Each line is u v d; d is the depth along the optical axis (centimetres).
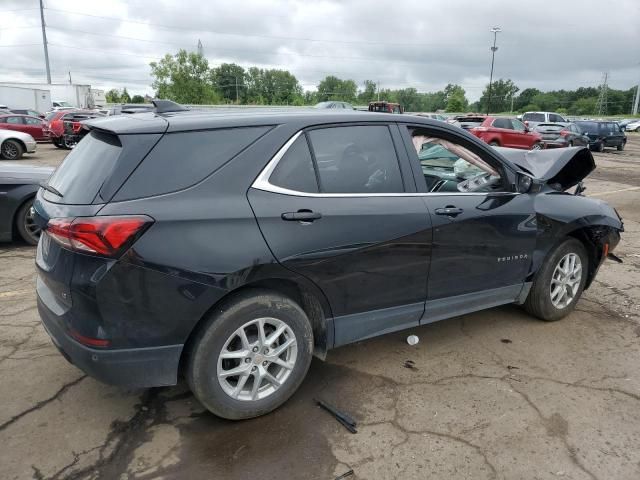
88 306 238
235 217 257
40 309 277
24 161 1670
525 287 398
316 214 280
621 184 1349
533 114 2898
